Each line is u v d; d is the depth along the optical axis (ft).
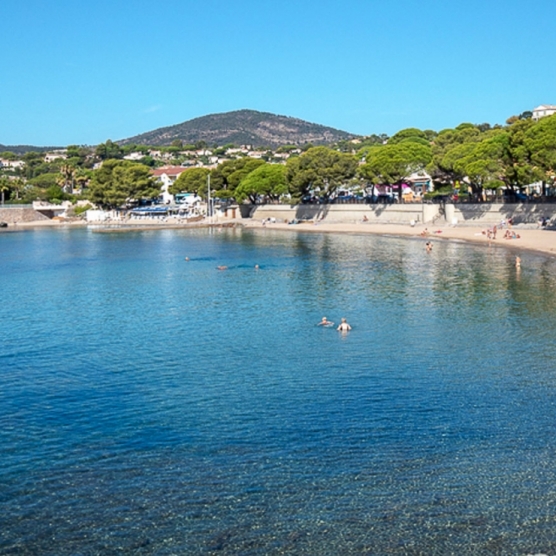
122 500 69.21
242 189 559.38
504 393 98.32
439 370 110.63
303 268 247.50
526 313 152.46
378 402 95.91
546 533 61.62
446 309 159.74
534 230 336.90
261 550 60.29
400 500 67.82
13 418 92.89
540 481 70.95
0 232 562.25
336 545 60.54
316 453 79.15
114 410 95.40
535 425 85.81
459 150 397.80
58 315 166.40
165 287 211.20
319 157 499.92
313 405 95.35
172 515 66.13
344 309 164.04
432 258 263.08
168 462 77.61
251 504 67.72
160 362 120.37
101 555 60.23
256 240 394.11
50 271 263.08
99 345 134.10
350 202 488.85
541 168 317.22
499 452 78.13
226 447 81.46
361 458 77.41
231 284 213.05
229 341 134.62
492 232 333.01
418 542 60.70
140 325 152.46
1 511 67.56
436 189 470.80
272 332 141.59
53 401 99.86
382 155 453.17
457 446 80.07
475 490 69.36
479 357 117.80
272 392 101.50
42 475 74.95
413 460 76.59
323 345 129.39
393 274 221.66
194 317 160.15
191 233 479.41
